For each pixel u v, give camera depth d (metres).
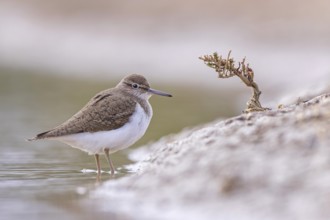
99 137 13.11
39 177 12.52
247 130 10.57
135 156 15.44
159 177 10.27
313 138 9.76
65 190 11.16
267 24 31.91
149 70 32.16
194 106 23.02
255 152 9.84
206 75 30.14
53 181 12.09
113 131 13.18
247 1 33.94
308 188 8.74
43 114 21.25
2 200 10.45
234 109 22.12
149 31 35.44
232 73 12.93
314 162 9.24
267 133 10.30
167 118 20.70
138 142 17.19
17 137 17.41
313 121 10.27
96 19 39.09
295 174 9.09
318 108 10.77
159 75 30.88
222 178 9.38
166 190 9.80
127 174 12.88
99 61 35.09
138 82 14.39
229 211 8.73
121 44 35.53
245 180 9.24
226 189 9.17
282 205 8.55
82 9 40.50
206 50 31.50
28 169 13.41
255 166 9.48
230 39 31.80
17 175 12.73
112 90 14.34
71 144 13.28
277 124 10.50
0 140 16.98
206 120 20.16
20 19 42.59
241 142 10.26
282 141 9.93
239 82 28.42
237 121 11.04
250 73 12.89
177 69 31.41
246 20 32.91
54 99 24.47
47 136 12.80
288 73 27.08
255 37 31.25
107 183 11.11
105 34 37.28
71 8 41.03
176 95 25.58
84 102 23.81
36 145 16.33
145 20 36.50
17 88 27.20
